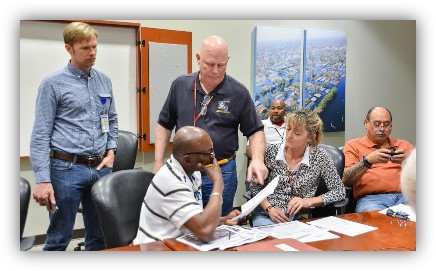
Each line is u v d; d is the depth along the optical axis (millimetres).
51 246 2053
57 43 3018
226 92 1985
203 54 1841
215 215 1356
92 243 2189
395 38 4762
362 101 4668
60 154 1985
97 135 2104
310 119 1982
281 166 2029
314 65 4277
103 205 1509
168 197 1376
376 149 2559
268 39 4008
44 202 1922
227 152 2037
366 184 2473
